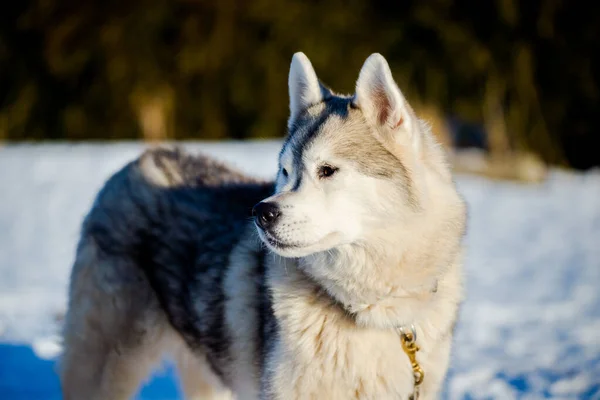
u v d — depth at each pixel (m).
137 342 4.22
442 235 3.55
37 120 24.05
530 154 22.17
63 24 21.88
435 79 22.59
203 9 22.77
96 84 22.91
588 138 25.41
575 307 7.61
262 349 3.71
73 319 4.30
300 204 3.42
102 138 24.23
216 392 4.63
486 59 21.84
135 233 4.27
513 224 13.08
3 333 6.47
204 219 4.21
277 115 23.75
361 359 3.46
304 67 3.98
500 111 22.88
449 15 22.27
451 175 3.82
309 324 3.50
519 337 6.54
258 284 3.79
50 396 5.04
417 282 3.52
